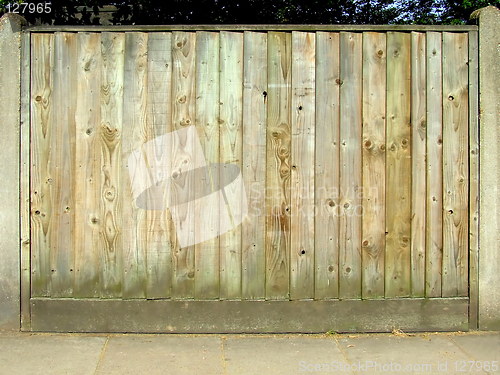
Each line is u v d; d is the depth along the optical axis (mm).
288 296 3271
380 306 3287
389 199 3273
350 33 3244
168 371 2717
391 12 7402
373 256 3283
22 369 2723
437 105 3273
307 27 3209
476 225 3305
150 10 5809
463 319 3314
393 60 3252
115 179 3209
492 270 3312
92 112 3197
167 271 3238
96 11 5680
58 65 3188
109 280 3238
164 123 3203
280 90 3225
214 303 3238
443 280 3312
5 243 3211
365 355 2943
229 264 3246
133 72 3193
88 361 2828
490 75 3277
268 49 3215
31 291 3234
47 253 3230
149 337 3191
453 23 7004
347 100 3244
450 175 3289
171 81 3199
